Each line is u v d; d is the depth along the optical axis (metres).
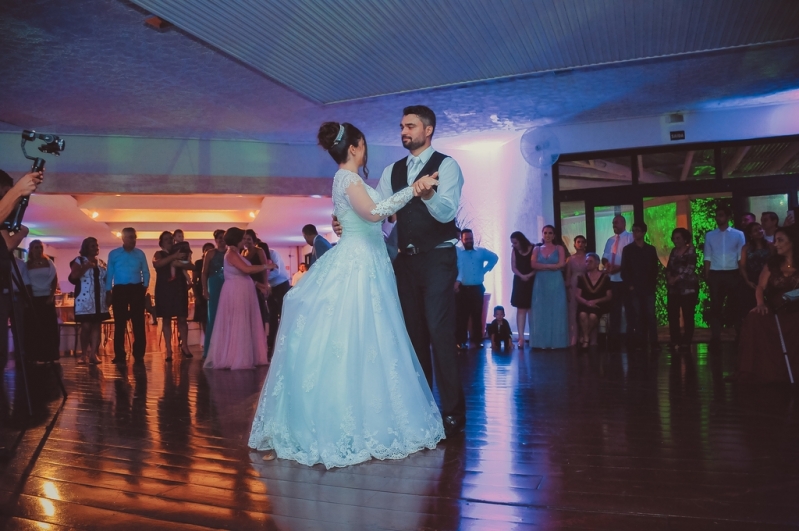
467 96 7.85
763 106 9.02
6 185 3.51
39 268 8.18
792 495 2.14
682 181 9.49
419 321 3.35
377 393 2.82
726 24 5.72
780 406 3.84
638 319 8.02
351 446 2.75
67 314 12.30
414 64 6.49
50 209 13.32
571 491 2.24
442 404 3.25
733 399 4.12
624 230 8.94
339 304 2.87
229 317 7.01
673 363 6.29
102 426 3.68
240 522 2.04
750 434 3.07
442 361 3.22
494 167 11.27
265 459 2.84
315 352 2.83
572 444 2.93
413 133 3.27
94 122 8.45
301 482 2.47
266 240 21.05
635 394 4.38
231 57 6.01
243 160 9.78
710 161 9.39
